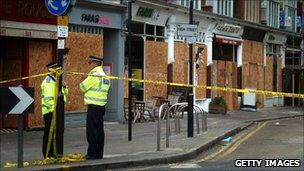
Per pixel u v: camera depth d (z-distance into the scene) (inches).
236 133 746.2
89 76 445.4
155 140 593.9
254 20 1321.4
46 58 668.1
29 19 630.5
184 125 786.8
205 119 705.0
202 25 1053.8
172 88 941.2
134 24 850.8
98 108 446.0
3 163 434.9
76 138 606.5
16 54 651.5
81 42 723.4
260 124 915.4
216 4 1129.4
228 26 1146.0
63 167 405.4
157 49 908.0
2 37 634.8
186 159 488.7
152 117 835.4
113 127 731.4
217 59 1151.6
